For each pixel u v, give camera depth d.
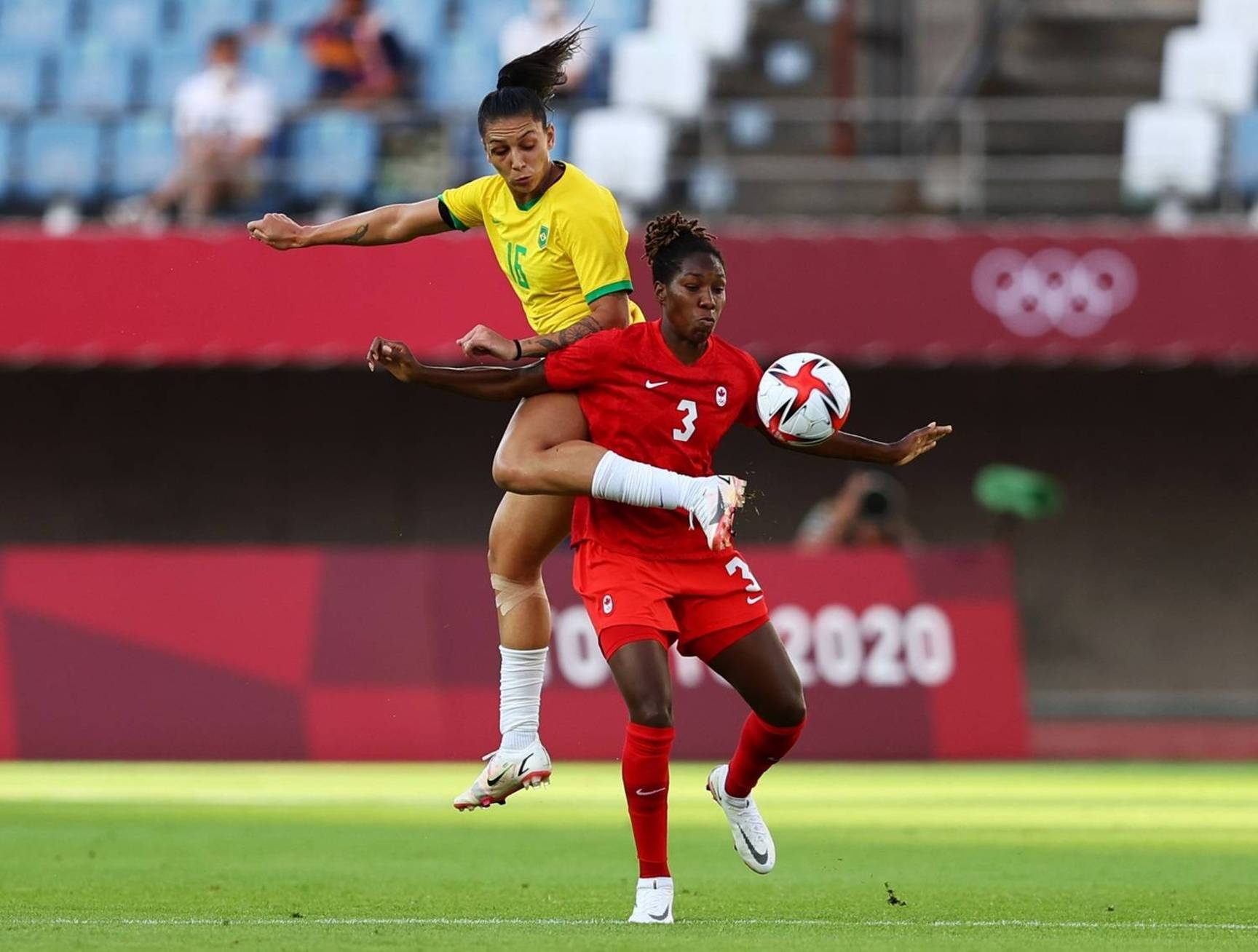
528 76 21.00
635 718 19.09
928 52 74.94
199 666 47.44
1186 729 61.06
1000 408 67.50
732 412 20.14
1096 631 67.38
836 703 48.56
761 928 18.69
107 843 29.27
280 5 72.56
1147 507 67.50
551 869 25.69
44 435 67.31
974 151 70.56
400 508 67.50
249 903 21.27
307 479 67.56
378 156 64.31
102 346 57.81
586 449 19.19
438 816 34.50
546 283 21.30
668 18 72.44
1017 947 17.12
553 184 20.97
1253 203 64.88
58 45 71.12
